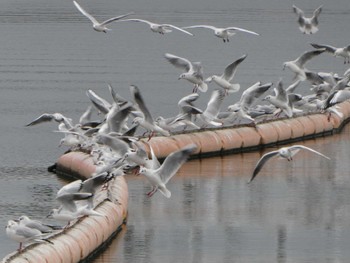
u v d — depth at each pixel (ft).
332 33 389.39
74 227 100.78
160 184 90.79
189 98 140.56
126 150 106.11
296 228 116.78
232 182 141.49
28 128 189.98
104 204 111.34
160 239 111.24
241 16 456.86
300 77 138.92
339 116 186.09
